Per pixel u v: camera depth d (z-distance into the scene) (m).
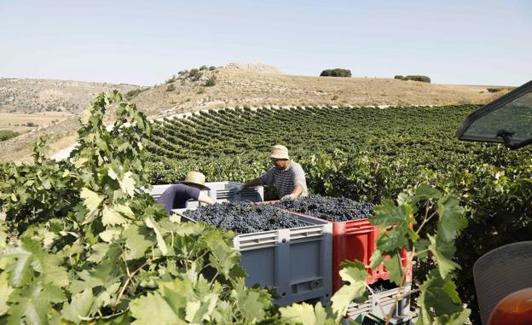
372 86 115.25
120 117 4.45
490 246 4.52
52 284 1.77
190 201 5.74
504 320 2.28
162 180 12.10
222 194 6.53
